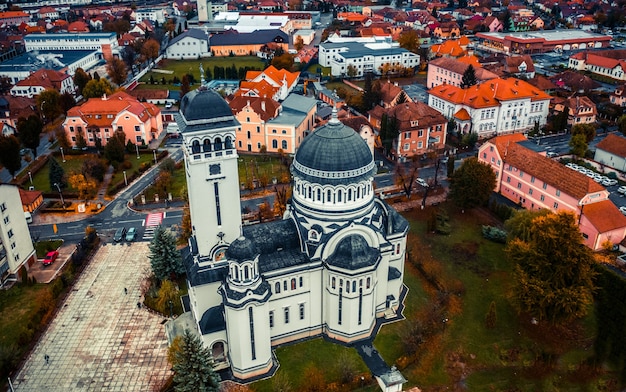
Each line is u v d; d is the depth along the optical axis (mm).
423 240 124312
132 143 177750
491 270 113062
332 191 88375
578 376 87000
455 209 138750
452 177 137625
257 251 86688
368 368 86812
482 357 90375
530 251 94438
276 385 80875
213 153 81125
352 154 88875
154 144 186375
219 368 88000
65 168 167875
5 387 84875
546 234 91500
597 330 96438
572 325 97750
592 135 170750
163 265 106812
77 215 139250
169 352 84188
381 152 177375
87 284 109500
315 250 88250
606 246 117250
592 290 95438
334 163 87812
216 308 88562
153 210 141500
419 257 116875
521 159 139875
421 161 169875
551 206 130250
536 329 96750
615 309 100500
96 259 118625
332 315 91688
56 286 105250
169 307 100500
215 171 82688
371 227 90000
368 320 92375
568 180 126000
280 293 88500
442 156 173375
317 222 90188
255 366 85625
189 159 80438
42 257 120562
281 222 93688
